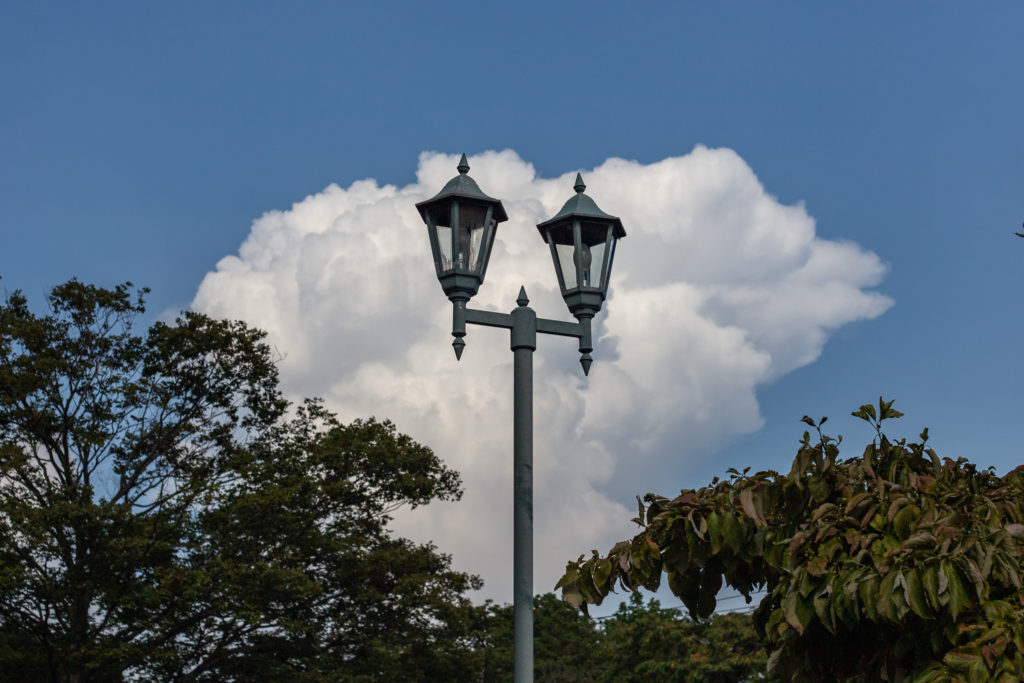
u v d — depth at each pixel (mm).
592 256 7523
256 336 28516
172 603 24062
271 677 25625
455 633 26859
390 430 29891
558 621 55156
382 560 26938
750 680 40375
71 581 23250
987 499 4891
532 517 6930
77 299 26984
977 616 4512
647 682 43312
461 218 7254
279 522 26156
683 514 5262
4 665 23938
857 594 4523
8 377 25562
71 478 26594
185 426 27750
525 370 7191
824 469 5055
